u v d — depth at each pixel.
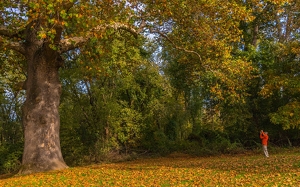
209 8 17.58
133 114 25.42
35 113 15.81
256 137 26.69
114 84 24.72
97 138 23.38
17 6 13.91
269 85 23.75
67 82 23.30
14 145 22.83
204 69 20.94
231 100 24.23
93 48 16.75
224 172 12.77
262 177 11.08
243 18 18.19
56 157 15.92
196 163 16.92
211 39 18.41
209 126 29.23
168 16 17.47
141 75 27.00
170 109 27.78
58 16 12.92
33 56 16.27
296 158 15.93
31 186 11.57
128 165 17.84
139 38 22.47
